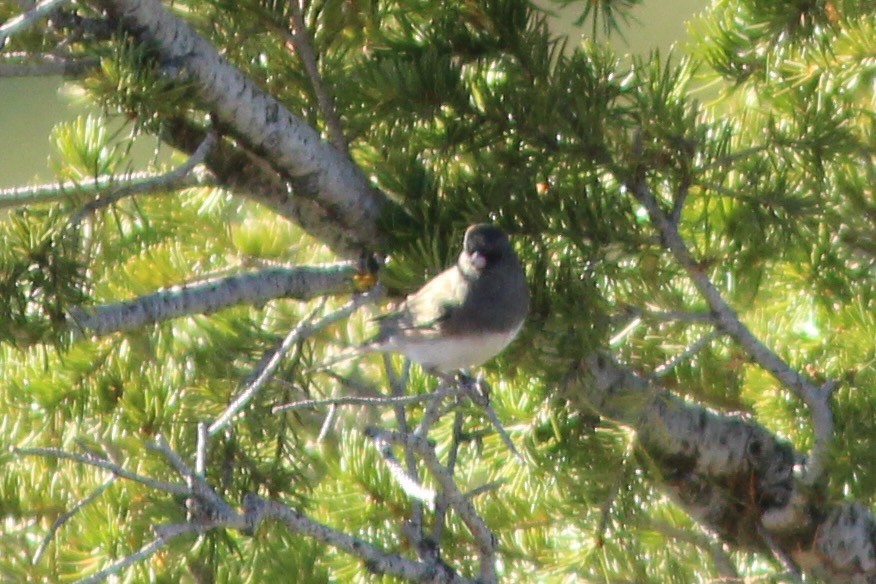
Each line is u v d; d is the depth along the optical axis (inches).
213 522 248.4
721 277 375.9
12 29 247.1
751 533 382.3
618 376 349.1
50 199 311.0
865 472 327.3
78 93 329.1
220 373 361.1
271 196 351.9
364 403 280.1
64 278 282.0
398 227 342.6
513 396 364.8
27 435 353.4
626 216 325.4
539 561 378.3
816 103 339.3
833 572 375.2
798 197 329.4
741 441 374.6
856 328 357.1
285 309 408.5
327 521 373.7
